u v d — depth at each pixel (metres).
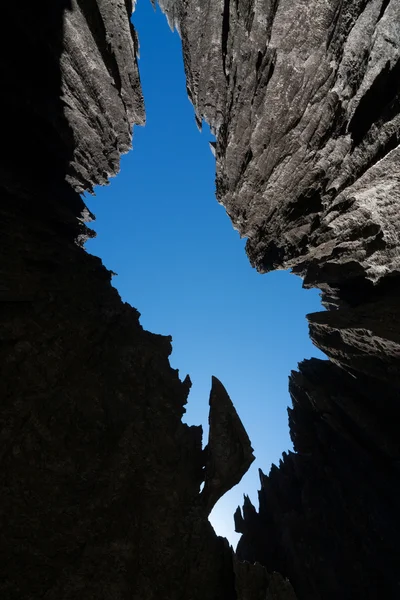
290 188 19.77
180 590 10.00
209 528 12.49
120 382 15.68
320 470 32.31
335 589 23.50
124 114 20.64
